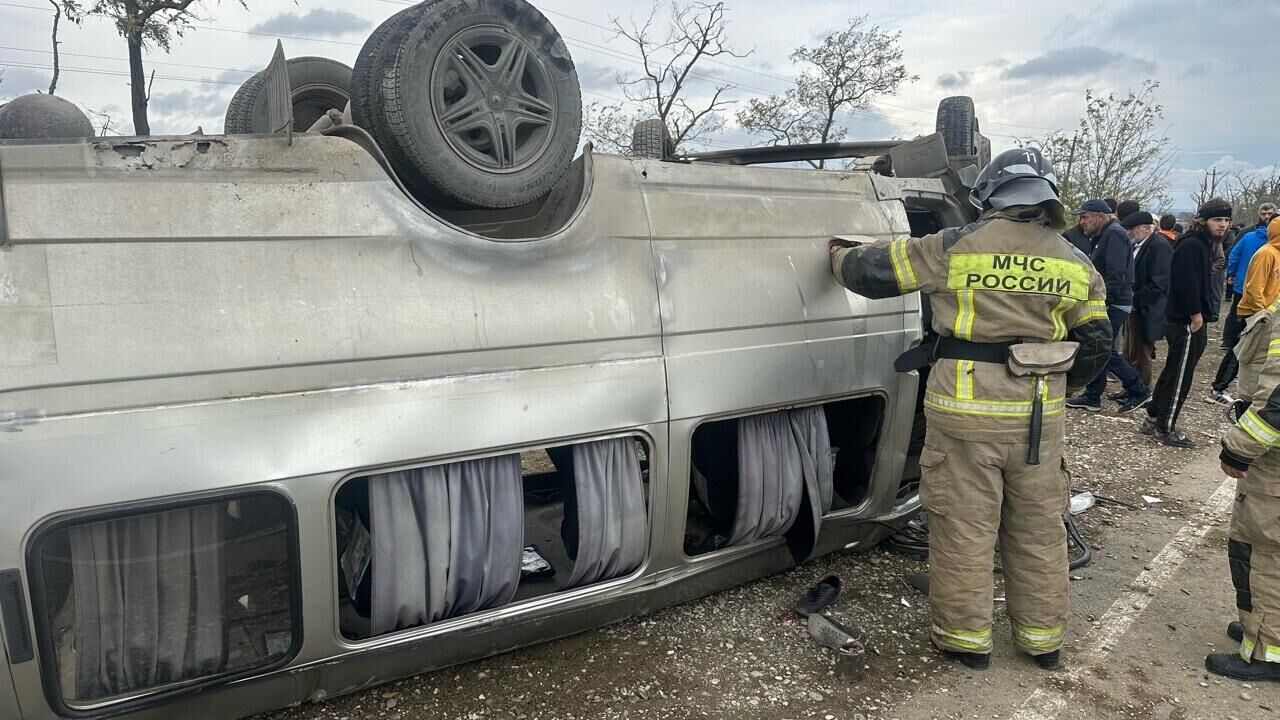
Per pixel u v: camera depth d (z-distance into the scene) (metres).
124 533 1.95
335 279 2.16
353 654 2.28
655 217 2.78
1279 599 2.80
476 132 2.49
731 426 3.19
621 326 2.62
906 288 2.91
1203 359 10.04
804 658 2.91
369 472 2.18
